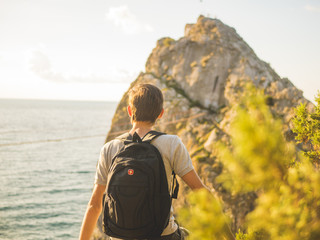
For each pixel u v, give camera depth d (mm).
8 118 196500
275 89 27141
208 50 35062
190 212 941
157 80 35594
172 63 36656
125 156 1681
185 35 38406
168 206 1630
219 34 35344
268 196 915
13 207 38250
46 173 57438
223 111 30875
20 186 47906
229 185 835
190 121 30312
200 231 917
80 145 97000
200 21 37625
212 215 921
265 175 858
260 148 839
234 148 854
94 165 66625
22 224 33219
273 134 859
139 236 1583
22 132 124938
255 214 938
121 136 1936
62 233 31562
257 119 868
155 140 1780
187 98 33438
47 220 34656
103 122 191000
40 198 42375
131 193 1558
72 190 46969
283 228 905
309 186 945
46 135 118750
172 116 31391
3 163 65188
